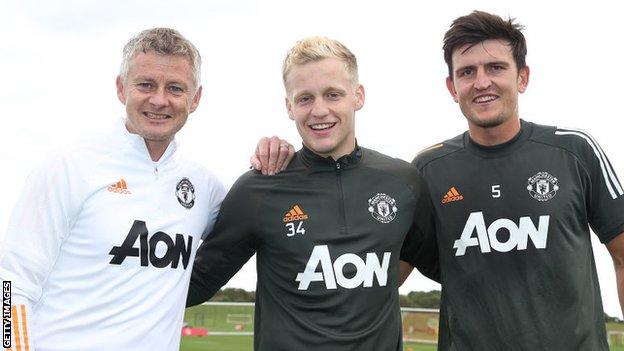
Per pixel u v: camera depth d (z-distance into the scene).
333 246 3.74
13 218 3.37
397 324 3.82
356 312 3.64
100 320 3.38
